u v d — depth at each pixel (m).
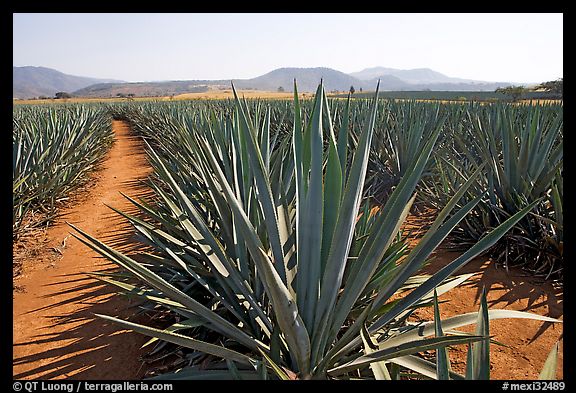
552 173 4.22
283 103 15.75
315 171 1.88
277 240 2.12
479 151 5.59
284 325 1.78
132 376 2.70
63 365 2.83
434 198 5.28
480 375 1.52
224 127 4.60
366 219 3.16
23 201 5.67
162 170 3.44
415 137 6.36
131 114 29.67
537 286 3.71
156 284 2.13
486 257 4.37
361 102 13.05
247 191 2.79
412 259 2.07
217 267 2.51
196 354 2.59
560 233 3.76
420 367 1.98
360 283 1.99
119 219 6.43
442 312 3.37
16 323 3.40
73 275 4.36
